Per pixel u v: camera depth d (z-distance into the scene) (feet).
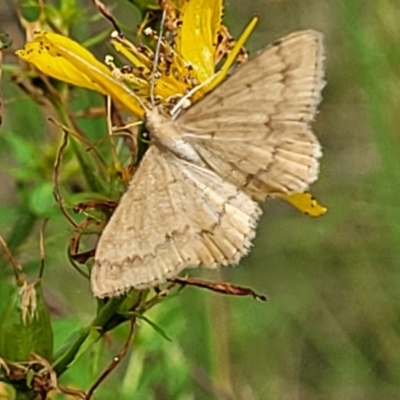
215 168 0.67
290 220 1.08
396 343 1.05
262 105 0.66
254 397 0.97
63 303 0.86
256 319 1.04
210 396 0.89
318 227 1.07
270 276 1.07
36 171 0.80
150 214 0.66
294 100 0.66
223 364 0.90
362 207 1.05
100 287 0.66
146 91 0.72
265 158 0.67
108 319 0.71
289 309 1.06
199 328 0.90
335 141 1.08
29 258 0.83
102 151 0.77
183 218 0.66
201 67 0.72
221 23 0.73
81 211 0.71
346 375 1.05
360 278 1.05
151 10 0.74
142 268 0.66
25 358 0.71
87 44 0.79
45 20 0.80
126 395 0.82
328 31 1.05
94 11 0.84
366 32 0.93
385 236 1.05
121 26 0.75
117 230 0.66
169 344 0.83
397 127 0.93
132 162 0.72
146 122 0.67
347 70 1.06
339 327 1.06
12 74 0.80
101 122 0.81
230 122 0.67
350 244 1.06
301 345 1.05
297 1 1.04
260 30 1.03
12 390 0.74
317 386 1.04
